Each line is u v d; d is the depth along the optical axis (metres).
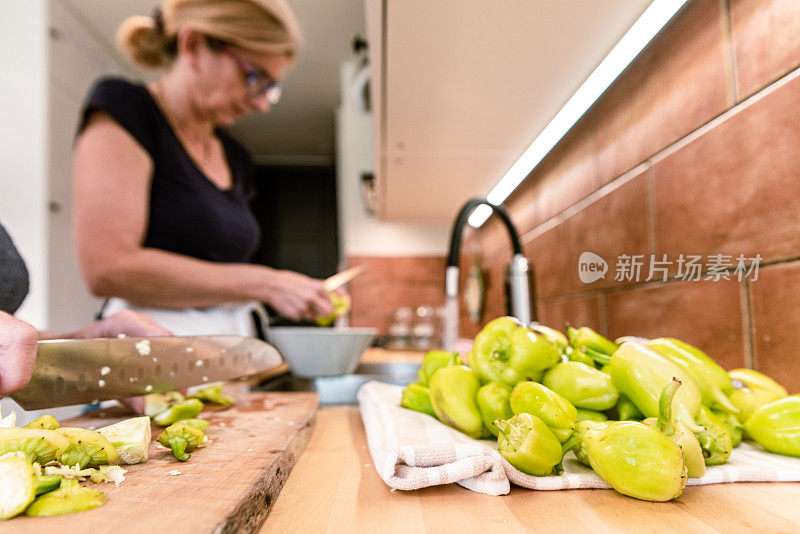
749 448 0.44
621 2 0.55
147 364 0.56
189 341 0.60
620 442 0.34
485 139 1.02
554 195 1.00
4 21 1.98
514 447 0.37
